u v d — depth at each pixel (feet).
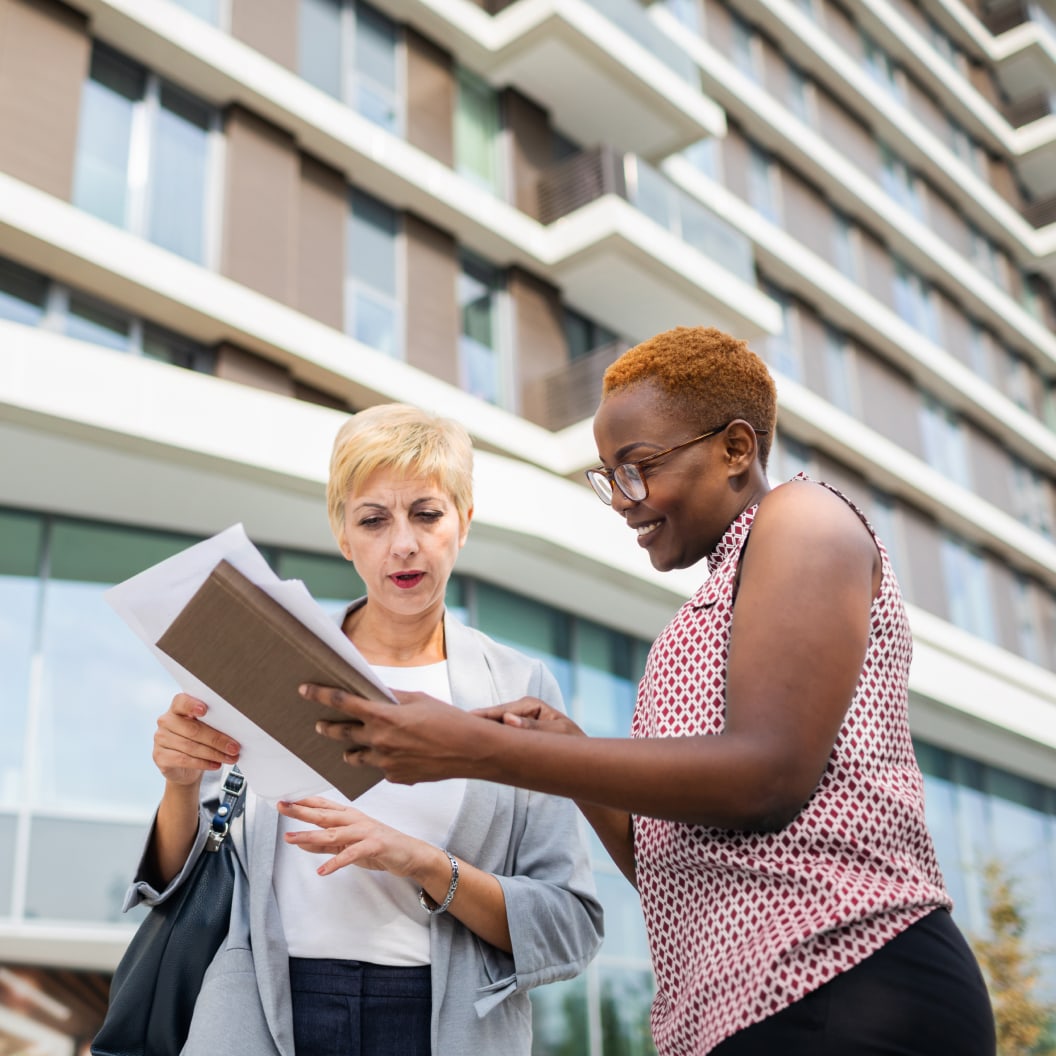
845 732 4.83
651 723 5.41
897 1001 4.43
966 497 64.03
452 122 47.70
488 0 51.01
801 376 58.75
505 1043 6.90
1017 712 53.31
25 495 31.37
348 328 41.29
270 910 6.96
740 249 53.36
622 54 49.55
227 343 36.35
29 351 28.43
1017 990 44.75
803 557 4.78
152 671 31.40
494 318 47.14
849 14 76.64
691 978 4.92
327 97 41.45
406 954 6.94
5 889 27.55
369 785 5.66
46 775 28.96
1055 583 71.41
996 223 81.66
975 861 52.85
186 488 31.94
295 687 5.12
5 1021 31.50
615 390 5.61
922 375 67.51
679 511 5.41
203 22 38.04
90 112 35.40
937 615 60.03
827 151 65.41
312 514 33.91
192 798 6.82
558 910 7.05
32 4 34.24
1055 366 81.82
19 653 29.96
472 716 4.70
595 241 46.62
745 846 4.78
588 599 39.96
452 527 7.47
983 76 90.94
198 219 37.50
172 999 6.74
